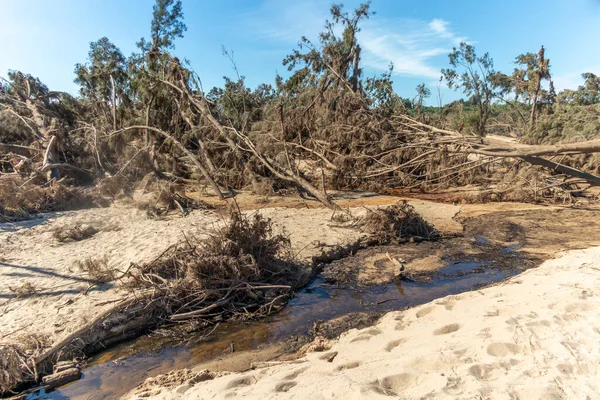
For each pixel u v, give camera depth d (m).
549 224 9.70
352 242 8.22
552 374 3.26
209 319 5.66
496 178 14.38
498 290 5.72
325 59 17.17
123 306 5.37
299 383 3.67
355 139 13.65
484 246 8.33
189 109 14.54
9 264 6.88
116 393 4.20
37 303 5.59
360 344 4.63
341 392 3.22
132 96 17.14
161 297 5.60
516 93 20.58
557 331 3.96
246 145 13.92
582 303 4.61
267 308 5.91
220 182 13.62
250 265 6.12
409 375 3.46
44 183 11.34
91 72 17.53
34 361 4.47
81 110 17.28
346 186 13.65
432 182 13.80
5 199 9.87
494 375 3.35
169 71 14.70
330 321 5.56
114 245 7.68
